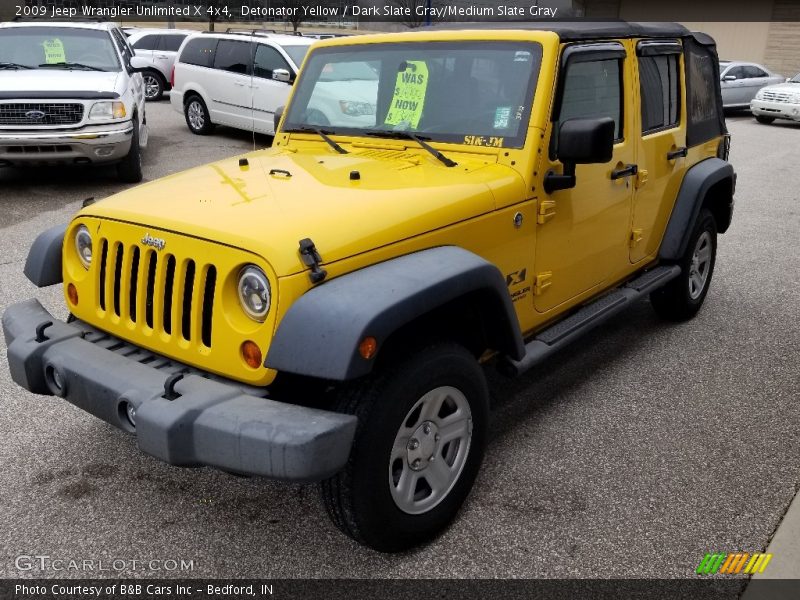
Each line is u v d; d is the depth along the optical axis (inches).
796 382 174.7
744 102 820.6
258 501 127.9
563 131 124.0
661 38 175.0
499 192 124.7
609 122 122.1
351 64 153.7
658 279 182.1
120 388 102.8
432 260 108.0
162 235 107.0
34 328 119.3
